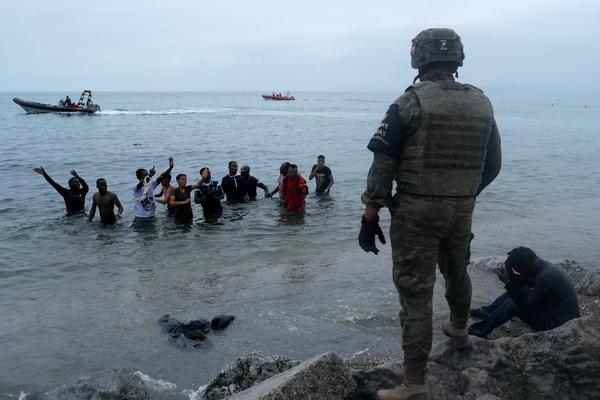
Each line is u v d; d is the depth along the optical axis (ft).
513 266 14.80
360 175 54.19
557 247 27.32
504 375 10.06
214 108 299.58
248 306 19.40
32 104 178.81
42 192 45.21
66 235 31.07
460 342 10.16
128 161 66.69
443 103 7.79
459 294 9.39
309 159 69.10
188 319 18.38
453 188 7.96
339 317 18.07
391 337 16.44
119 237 30.53
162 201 35.27
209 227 32.83
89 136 103.04
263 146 86.69
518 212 37.04
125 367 13.61
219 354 15.66
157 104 396.57
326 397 9.09
